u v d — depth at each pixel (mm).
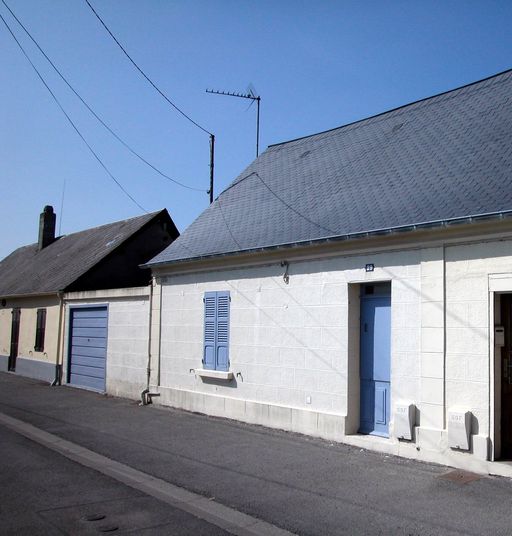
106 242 21312
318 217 10328
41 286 20562
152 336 13781
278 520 5746
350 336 9211
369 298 9258
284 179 12844
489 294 7465
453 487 6781
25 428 10547
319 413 9477
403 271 8477
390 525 5590
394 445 8336
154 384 13578
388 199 9391
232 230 12164
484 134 9359
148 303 14156
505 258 7348
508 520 5703
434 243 8062
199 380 12227
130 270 20094
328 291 9547
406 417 8109
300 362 9945
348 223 9406
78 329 17797
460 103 10742
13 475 7309
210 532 5410
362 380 9250
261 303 10789
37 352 20234
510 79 10211
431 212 8195
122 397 14883
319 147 13188
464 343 7668
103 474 7414
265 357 10625
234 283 11477
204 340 12141
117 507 6098
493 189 7863
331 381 9398
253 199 12914
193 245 12758
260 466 7797
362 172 10891
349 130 12938
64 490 6676
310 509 6066
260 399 10672
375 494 6551
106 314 16141
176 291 13164
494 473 7215
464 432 7438
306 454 8461
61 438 9617
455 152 9438
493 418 7320
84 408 13023
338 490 6715
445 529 5473
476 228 7594
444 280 7938
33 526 5457
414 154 10234
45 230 27844
